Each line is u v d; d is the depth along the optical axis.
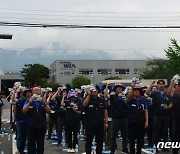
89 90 10.12
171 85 11.20
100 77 97.62
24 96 10.90
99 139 10.18
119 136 16.84
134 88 10.52
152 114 13.49
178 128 11.13
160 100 12.48
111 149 11.70
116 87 11.60
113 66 98.38
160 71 66.19
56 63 95.88
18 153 12.07
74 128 12.73
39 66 91.56
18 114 11.24
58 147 14.14
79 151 13.07
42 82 77.81
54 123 16.36
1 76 89.88
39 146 9.86
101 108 10.16
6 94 55.00
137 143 10.56
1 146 14.62
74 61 96.44
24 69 91.69
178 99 11.14
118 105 11.48
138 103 10.44
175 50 38.22
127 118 11.15
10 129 21.98
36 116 9.80
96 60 97.62
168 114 12.55
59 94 14.55
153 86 13.56
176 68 38.06
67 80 95.75
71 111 12.59
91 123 10.05
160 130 12.59
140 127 10.42
